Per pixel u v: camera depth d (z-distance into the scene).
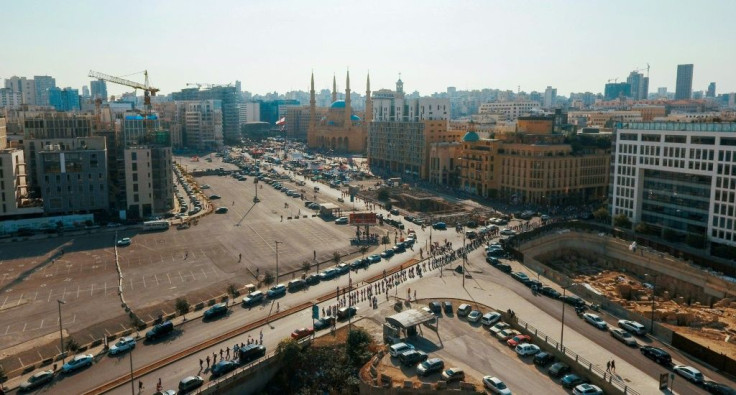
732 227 158.12
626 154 194.00
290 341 97.69
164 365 94.69
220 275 145.75
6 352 101.56
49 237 185.00
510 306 118.88
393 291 130.12
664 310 123.25
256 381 93.94
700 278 144.38
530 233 178.62
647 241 176.75
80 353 100.19
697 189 171.12
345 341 102.50
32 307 123.06
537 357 93.25
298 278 142.75
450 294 127.06
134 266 153.50
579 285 126.44
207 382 89.31
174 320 114.44
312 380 93.62
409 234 187.25
